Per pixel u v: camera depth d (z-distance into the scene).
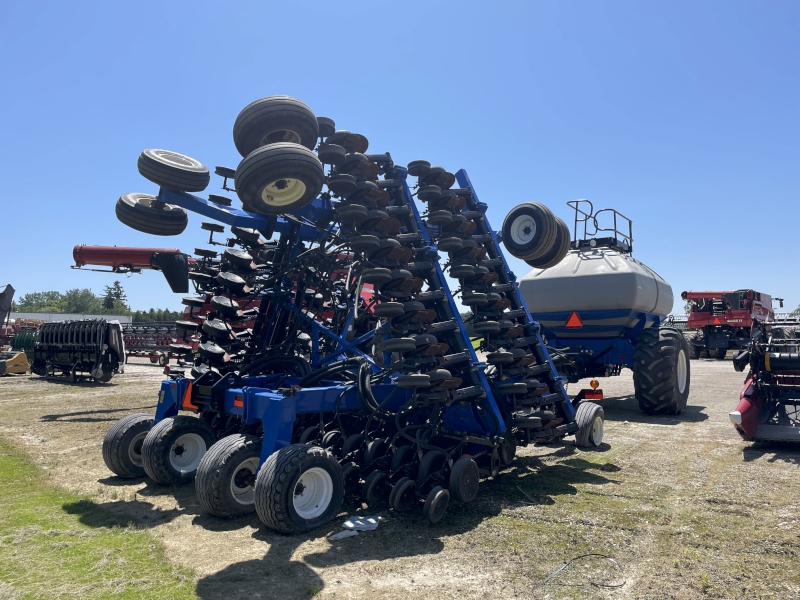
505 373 5.41
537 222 6.07
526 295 9.53
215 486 4.09
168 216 5.14
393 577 3.18
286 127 4.86
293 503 3.84
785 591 2.97
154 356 21.83
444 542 3.73
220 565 3.35
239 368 5.71
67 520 4.16
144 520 4.18
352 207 4.61
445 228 5.54
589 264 8.99
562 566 3.31
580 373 9.50
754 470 5.46
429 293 5.11
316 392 4.54
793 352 6.38
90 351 14.66
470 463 4.55
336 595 2.96
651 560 3.39
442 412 4.99
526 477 5.39
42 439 7.28
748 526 3.94
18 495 4.80
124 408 10.20
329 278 6.29
